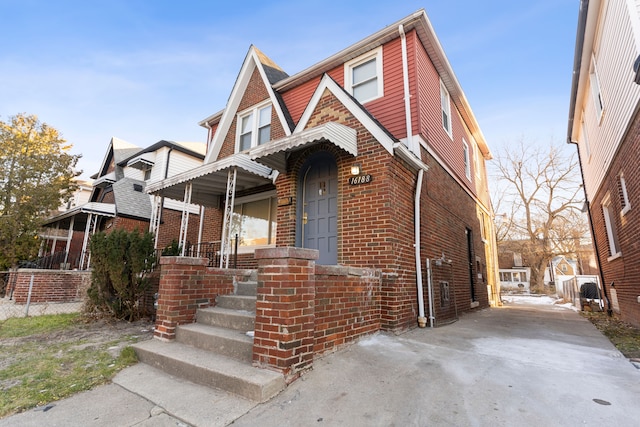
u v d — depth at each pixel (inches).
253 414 97.7
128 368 139.3
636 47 207.3
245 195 356.8
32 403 106.7
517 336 206.8
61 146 615.2
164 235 557.6
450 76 365.7
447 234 318.0
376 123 234.7
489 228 573.9
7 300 391.5
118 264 235.6
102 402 108.8
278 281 123.3
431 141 302.0
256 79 403.2
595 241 445.1
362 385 116.0
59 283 374.3
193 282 175.6
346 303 162.7
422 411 98.3
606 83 292.2
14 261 503.5
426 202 272.1
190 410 101.3
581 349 172.6
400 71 293.0
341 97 255.8
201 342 147.9
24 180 551.2
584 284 453.4
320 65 345.4
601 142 341.1
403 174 237.5
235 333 146.3
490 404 102.2
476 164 513.7
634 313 271.1
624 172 266.5
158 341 160.9
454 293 302.4
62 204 600.7
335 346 149.4
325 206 255.9
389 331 193.2
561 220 1074.7
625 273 297.4
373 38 307.1
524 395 108.6
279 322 119.6
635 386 116.4
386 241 207.0
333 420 94.2
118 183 588.7
